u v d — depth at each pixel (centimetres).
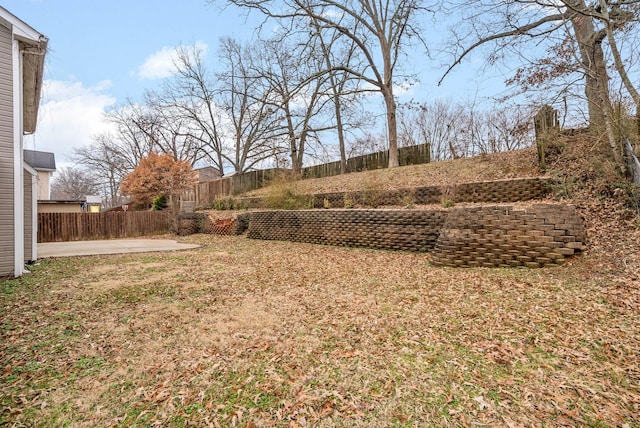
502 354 301
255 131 2517
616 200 679
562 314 376
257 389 258
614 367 272
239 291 543
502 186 884
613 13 737
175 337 358
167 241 1423
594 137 764
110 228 1686
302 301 481
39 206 1877
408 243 862
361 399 243
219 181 2175
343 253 902
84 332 373
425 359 299
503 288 481
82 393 255
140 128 2944
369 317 406
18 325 393
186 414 230
